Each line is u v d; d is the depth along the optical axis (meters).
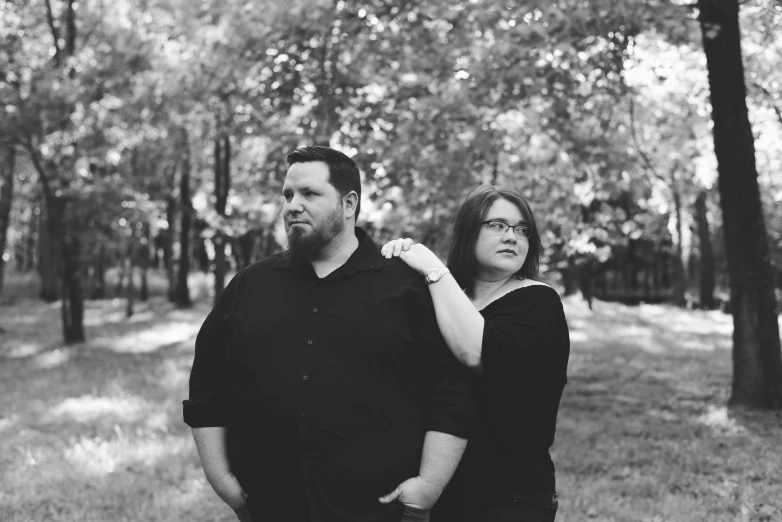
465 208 2.77
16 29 15.62
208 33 10.05
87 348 15.20
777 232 20.95
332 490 2.27
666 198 13.30
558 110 8.04
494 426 2.47
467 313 2.41
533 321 2.52
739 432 7.09
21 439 6.93
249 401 2.36
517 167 9.36
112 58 14.50
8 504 5.04
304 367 2.32
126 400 9.03
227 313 2.53
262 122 9.22
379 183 8.46
